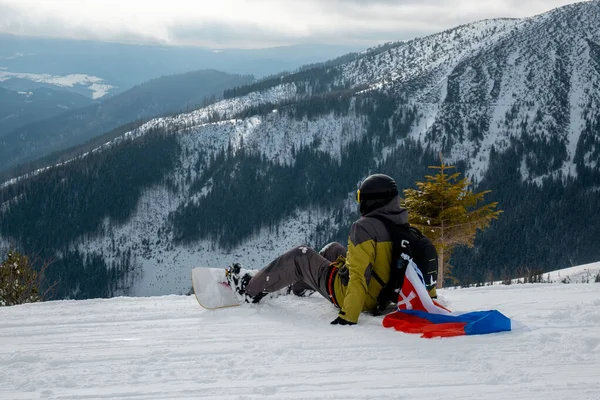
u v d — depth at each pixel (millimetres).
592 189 148000
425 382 2090
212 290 3924
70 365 2529
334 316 3506
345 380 2152
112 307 4070
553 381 2033
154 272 171750
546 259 114625
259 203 190500
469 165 183000
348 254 3426
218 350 2721
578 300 3846
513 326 2877
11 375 2385
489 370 2213
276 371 2311
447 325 2930
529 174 170625
